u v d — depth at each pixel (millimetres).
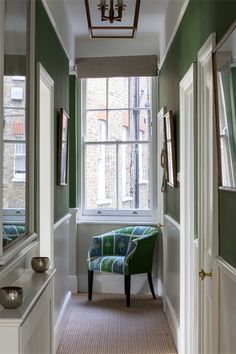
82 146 5840
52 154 3789
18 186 2680
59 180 4094
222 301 2293
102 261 5230
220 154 2236
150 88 5816
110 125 5883
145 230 5434
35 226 3184
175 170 4047
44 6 3463
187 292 3641
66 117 4566
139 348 3914
